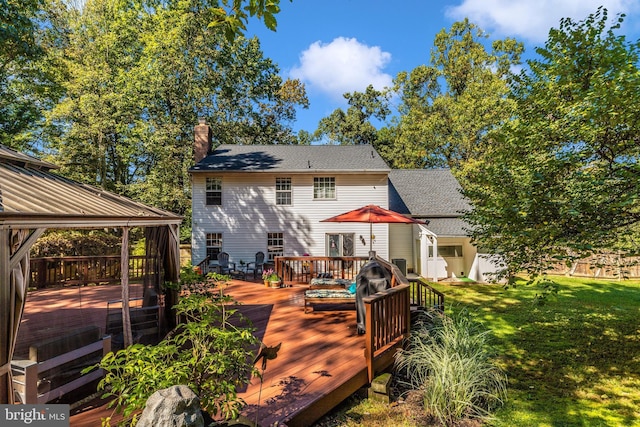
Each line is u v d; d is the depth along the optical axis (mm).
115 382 2609
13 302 2740
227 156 16625
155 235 6039
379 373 4797
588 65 6488
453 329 5602
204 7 19391
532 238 5566
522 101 7844
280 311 7629
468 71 29984
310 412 3604
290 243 15469
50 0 17406
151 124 18719
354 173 15578
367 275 6055
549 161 5727
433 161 29281
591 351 7113
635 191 4863
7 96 16859
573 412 4789
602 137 5609
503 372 5836
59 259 10500
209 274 4570
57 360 3449
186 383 2779
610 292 12688
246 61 23266
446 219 16688
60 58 18016
